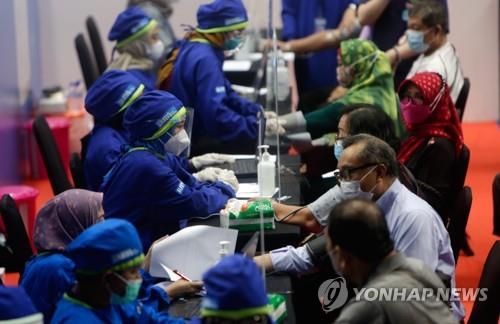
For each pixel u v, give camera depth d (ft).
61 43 49.32
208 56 29.40
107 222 15.81
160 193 21.56
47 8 48.85
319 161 28.30
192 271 19.44
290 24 39.68
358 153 19.02
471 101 53.16
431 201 24.29
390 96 28.94
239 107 30.17
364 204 15.30
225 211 21.12
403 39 34.96
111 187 21.76
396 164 19.25
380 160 18.95
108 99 25.79
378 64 29.27
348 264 15.48
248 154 28.94
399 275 15.30
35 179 43.52
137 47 32.53
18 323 14.53
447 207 24.86
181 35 47.70
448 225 23.38
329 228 15.47
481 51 52.42
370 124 23.35
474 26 52.13
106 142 25.68
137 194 21.57
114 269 15.51
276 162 24.30
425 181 24.77
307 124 28.55
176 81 29.48
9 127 39.52
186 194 21.76
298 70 39.58
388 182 19.11
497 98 52.95
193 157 29.22
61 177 27.99
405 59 34.71
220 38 29.78
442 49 31.68
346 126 23.45
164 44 34.01
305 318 21.71
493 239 33.96
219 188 23.36
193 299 18.90
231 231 19.75
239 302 13.67
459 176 24.94
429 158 24.80
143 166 21.47
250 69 35.32
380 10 36.60
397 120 28.04
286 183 25.43
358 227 15.11
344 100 28.60
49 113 44.42
